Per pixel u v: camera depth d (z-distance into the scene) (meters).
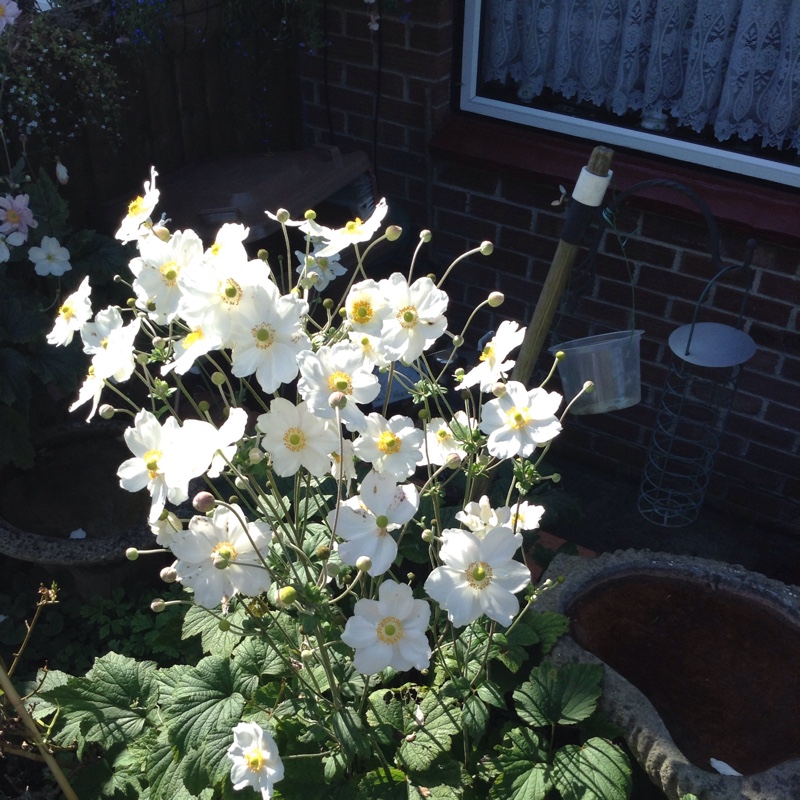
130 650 2.37
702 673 1.77
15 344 2.59
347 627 1.34
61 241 2.76
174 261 1.44
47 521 2.44
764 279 2.67
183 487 1.28
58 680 2.00
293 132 3.42
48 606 2.50
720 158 2.71
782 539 3.03
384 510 1.35
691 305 2.84
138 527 2.30
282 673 1.63
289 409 1.35
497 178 3.01
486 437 1.67
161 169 3.03
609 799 1.54
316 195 2.78
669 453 2.95
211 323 1.30
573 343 2.07
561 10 2.83
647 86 2.78
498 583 1.35
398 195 3.31
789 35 2.52
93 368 1.45
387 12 2.95
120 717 1.76
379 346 1.45
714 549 2.99
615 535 3.04
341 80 3.21
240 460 1.37
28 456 2.42
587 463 3.33
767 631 1.86
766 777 1.54
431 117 3.05
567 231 1.91
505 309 3.27
